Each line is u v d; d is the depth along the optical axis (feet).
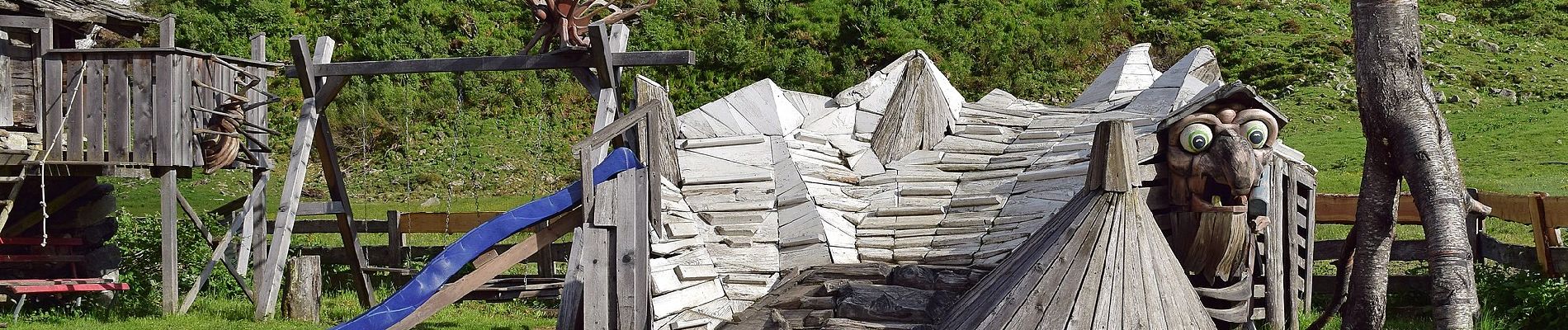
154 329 43.52
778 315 33.22
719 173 40.68
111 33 110.52
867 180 41.32
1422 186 25.09
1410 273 49.65
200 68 49.14
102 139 47.44
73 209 52.13
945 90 46.09
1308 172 41.19
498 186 93.09
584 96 109.91
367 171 96.48
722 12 124.06
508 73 110.01
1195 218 35.60
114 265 52.60
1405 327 40.96
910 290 33.88
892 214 39.32
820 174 40.70
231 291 55.42
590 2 44.29
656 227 36.29
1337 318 41.09
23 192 50.65
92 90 47.57
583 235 32.22
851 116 44.68
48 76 47.83
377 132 102.32
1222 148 34.94
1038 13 130.72
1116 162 30.89
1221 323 37.65
